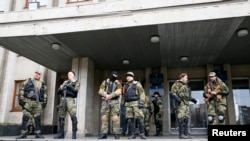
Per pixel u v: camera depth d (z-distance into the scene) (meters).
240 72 9.96
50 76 11.58
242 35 6.70
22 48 8.17
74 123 5.83
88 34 7.01
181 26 6.41
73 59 9.16
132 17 6.47
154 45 7.93
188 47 8.04
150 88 10.32
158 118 8.80
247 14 5.77
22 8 12.44
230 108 9.42
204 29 6.57
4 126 8.06
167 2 6.29
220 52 8.50
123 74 11.04
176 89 6.00
